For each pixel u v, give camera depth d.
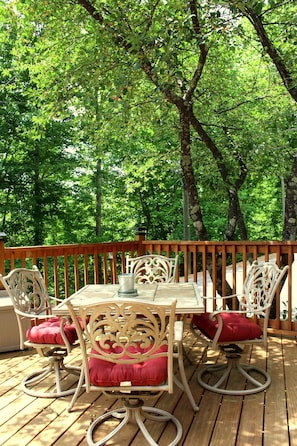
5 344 4.16
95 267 4.98
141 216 15.81
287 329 4.45
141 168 6.42
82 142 12.67
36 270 3.64
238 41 5.96
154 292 3.17
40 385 3.33
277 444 2.41
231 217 5.65
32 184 12.87
